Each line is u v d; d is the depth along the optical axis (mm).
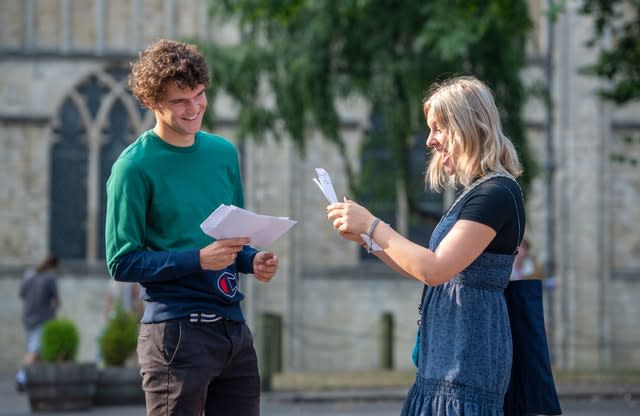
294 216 40562
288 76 29797
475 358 7355
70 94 40375
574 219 40906
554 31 41094
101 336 23094
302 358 39938
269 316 25172
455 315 7430
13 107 40125
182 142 8250
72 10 40688
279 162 40562
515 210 7434
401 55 29375
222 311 8141
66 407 21625
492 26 28266
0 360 39406
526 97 29766
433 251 7535
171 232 8164
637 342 40688
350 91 30188
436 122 7652
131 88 8102
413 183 32438
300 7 29969
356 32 29109
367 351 40188
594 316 40750
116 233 8023
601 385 27062
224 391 8430
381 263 40719
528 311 7758
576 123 41062
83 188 40375
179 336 8016
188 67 7871
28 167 40094
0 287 39625
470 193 7461
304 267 40375
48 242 40094
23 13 40406
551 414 7688
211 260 7879
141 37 40938
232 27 40938
